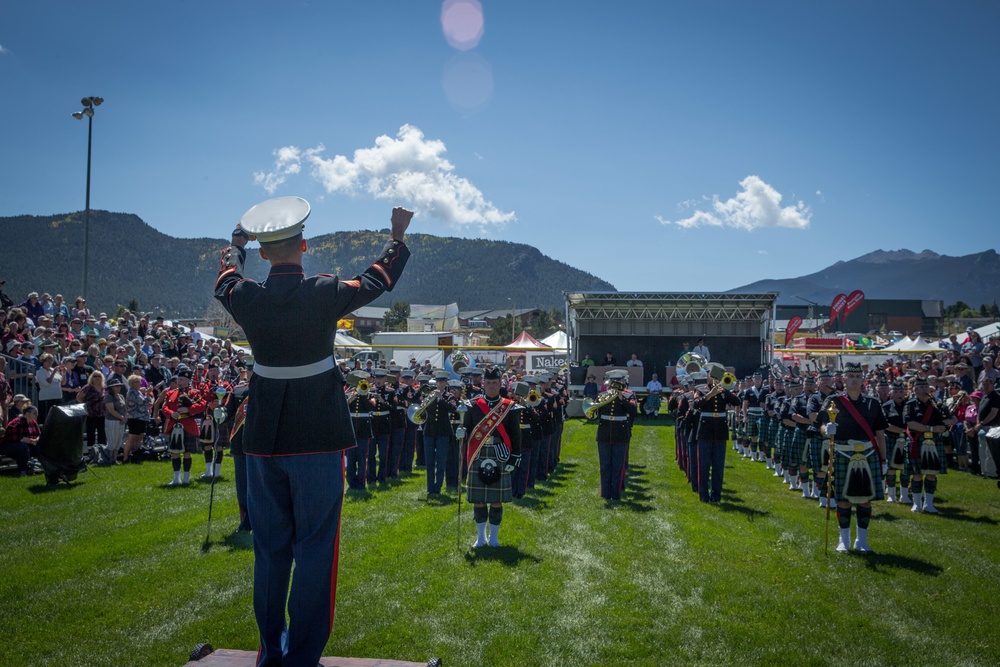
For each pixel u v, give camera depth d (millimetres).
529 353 36875
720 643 5715
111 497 11117
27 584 6875
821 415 9039
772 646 5664
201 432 12586
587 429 24734
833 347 41000
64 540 8516
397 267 3297
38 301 19094
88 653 5344
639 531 9453
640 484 13734
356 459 12562
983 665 5395
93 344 16422
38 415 14367
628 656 5457
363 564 7688
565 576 7359
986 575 7648
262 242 3217
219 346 23859
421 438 15945
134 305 79250
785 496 12711
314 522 3129
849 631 6008
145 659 5234
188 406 12445
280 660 3137
